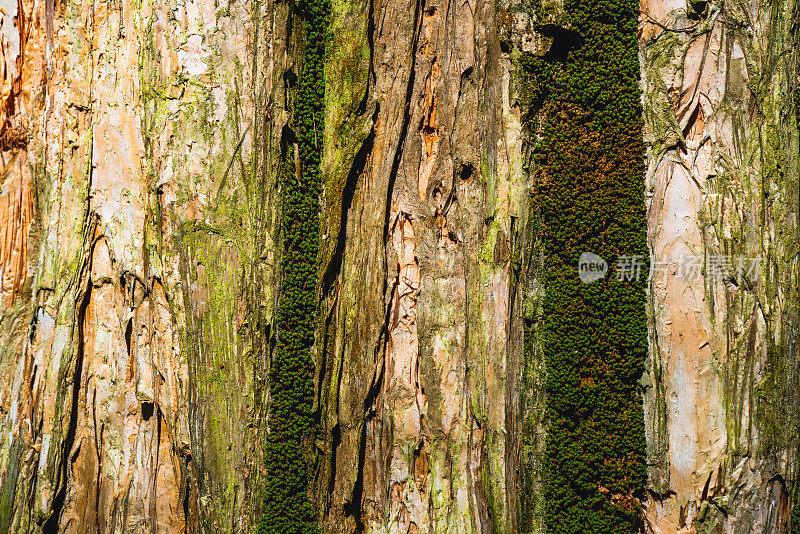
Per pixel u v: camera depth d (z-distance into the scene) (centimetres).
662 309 1081
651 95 1086
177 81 1044
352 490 1088
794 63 1106
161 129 1044
